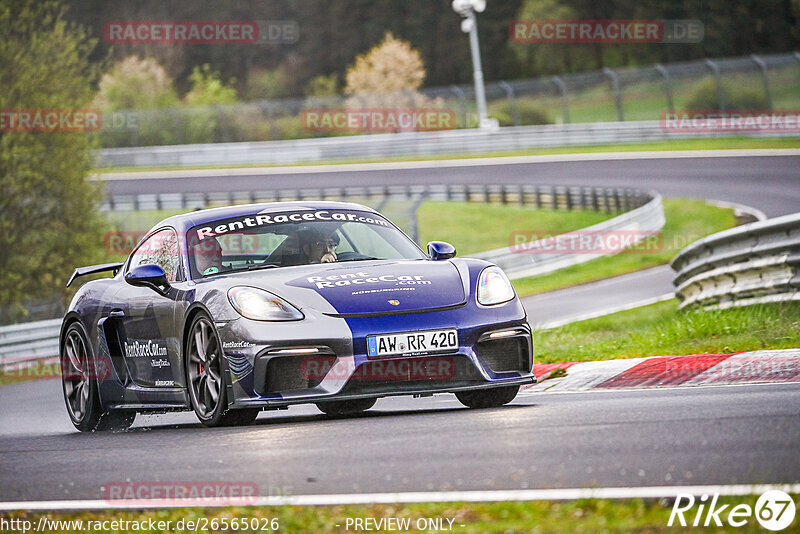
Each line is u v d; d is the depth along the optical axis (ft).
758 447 43.04
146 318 73.41
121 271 83.41
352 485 41.57
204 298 66.39
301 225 75.61
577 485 38.34
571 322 161.27
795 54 521.24
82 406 82.07
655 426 50.11
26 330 201.57
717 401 58.75
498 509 35.68
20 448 64.49
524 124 609.42
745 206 327.88
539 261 269.64
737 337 90.89
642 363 80.59
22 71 271.69
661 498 35.29
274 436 56.59
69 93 282.15
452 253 75.25
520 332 65.77
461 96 546.67
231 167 531.09
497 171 452.76
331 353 61.62
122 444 60.85
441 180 441.68
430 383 63.21
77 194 280.10
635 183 394.73
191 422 81.05
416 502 37.73
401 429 55.36
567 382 80.38
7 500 45.29
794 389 62.59
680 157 440.04
